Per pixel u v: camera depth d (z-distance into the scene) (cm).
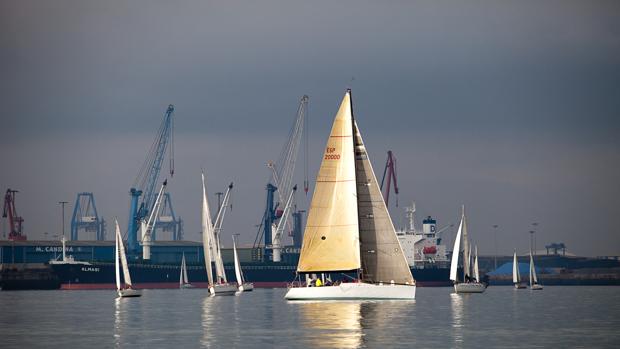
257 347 16562
